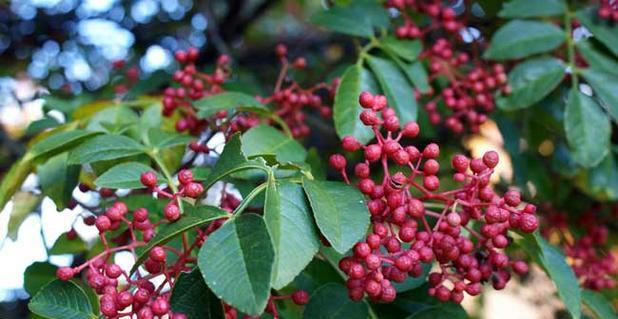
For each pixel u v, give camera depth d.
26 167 0.40
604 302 0.41
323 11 0.47
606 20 0.47
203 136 0.45
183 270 0.33
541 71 0.46
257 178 0.37
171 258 0.35
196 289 0.31
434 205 0.35
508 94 0.46
